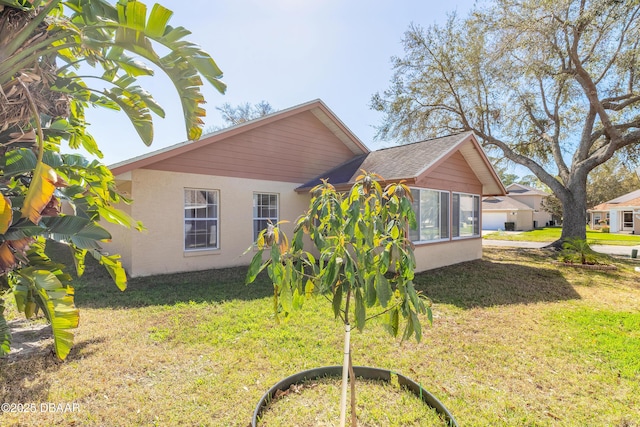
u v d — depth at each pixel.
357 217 2.21
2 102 3.16
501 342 4.46
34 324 4.96
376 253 2.45
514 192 38.56
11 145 3.42
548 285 8.10
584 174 14.66
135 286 7.36
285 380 3.20
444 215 10.57
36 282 2.83
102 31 3.72
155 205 8.45
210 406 2.96
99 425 2.71
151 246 8.42
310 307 5.84
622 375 3.60
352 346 4.23
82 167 4.20
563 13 12.48
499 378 3.53
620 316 5.63
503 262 11.71
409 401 3.03
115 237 9.45
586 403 3.10
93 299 6.29
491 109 16.95
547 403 3.09
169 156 8.41
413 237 9.23
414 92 17.39
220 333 4.61
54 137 4.22
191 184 9.04
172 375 3.49
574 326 5.13
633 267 10.95
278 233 2.29
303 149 11.62
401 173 8.80
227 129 9.52
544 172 15.65
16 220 2.94
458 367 3.75
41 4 3.40
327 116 11.88
